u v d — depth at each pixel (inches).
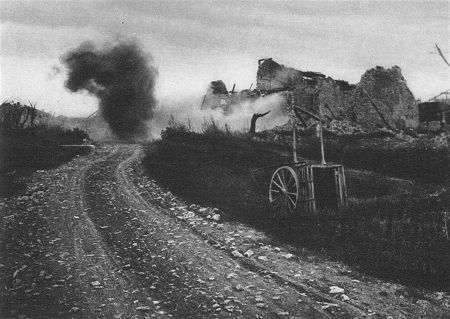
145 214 442.6
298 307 246.8
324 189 470.6
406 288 274.7
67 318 226.4
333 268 310.2
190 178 581.0
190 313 236.2
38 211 430.0
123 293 261.4
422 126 1253.1
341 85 1451.8
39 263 302.5
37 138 839.1
